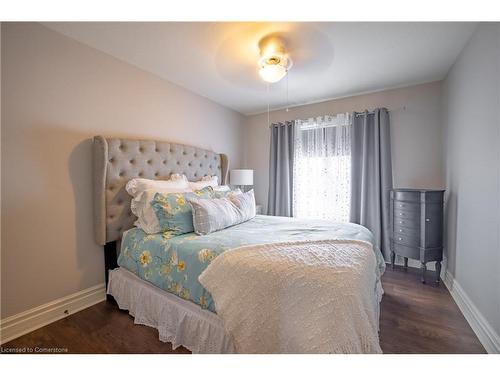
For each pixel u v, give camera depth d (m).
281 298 1.13
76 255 1.94
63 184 1.86
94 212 2.04
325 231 1.97
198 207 1.89
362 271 1.20
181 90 2.93
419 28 1.77
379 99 3.09
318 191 3.49
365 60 2.27
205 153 3.17
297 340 1.04
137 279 1.89
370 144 3.10
